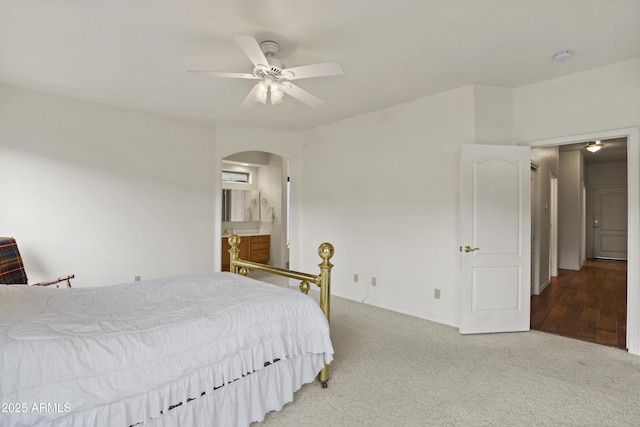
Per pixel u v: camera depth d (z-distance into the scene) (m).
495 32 2.46
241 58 2.87
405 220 4.08
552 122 3.36
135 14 2.21
